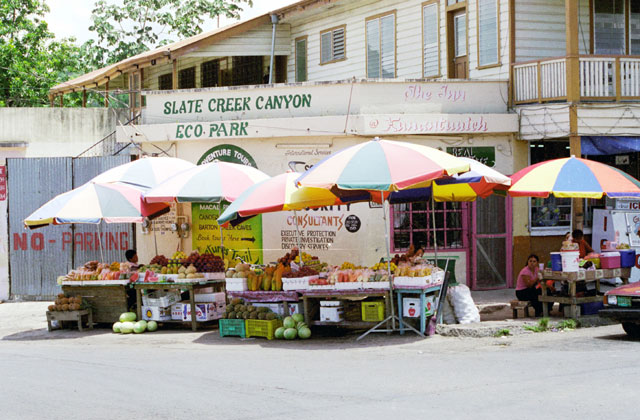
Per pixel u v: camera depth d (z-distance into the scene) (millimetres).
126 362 10852
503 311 14578
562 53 17922
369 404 7520
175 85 21422
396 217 16984
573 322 12461
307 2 21031
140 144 18828
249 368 9977
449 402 7469
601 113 16219
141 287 14273
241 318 13148
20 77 31953
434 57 19344
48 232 19359
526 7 17594
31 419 7414
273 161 17625
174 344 12758
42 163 19391
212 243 18188
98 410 7719
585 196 12562
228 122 17766
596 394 7516
